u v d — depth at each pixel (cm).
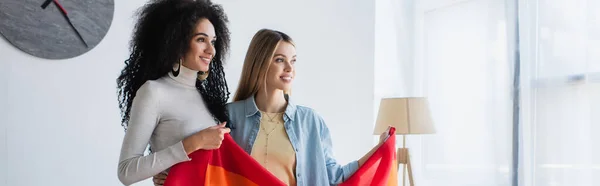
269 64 173
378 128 287
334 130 332
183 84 158
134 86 161
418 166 351
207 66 159
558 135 264
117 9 258
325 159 187
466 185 317
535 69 277
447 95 333
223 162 162
